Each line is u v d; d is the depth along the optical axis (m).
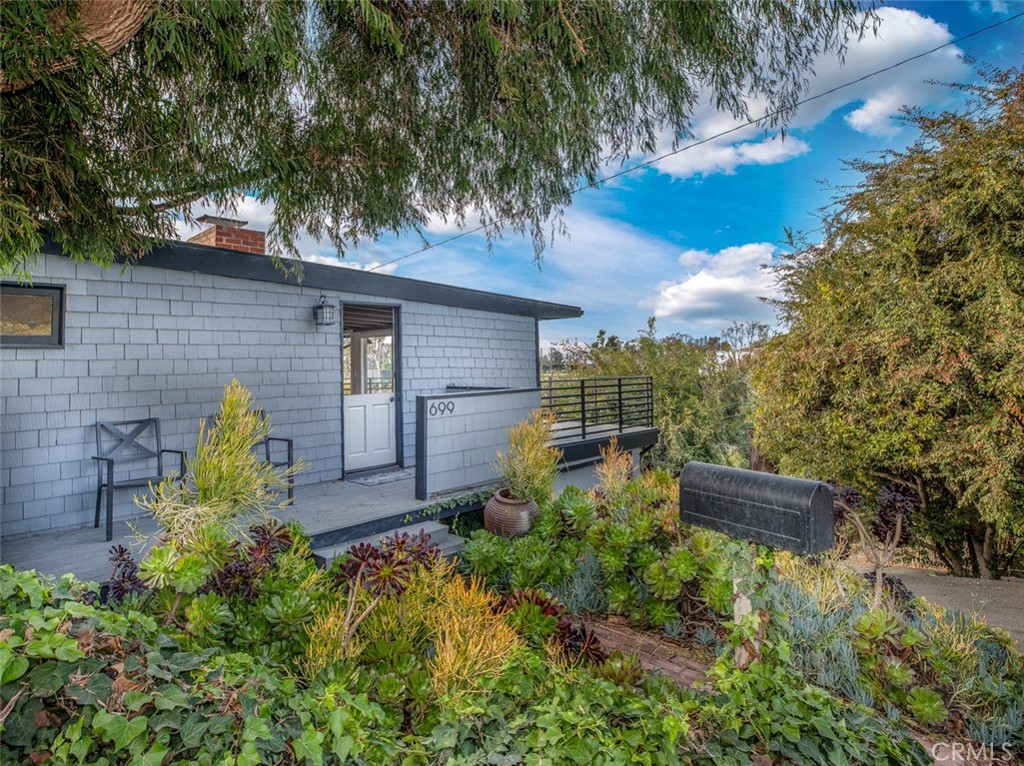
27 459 4.20
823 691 2.57
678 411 14.40
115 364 4.63
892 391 7.38
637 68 3.62
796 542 2.46
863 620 3.18
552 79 3.49
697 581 3.77
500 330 8.24
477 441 5.88
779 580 3.71
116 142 3.24
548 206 4.90
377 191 4.73
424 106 4.23
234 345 5.37
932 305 7.07
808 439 8.70
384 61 3.96
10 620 1.43
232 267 5.23
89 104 2.77
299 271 5.03
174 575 2.21
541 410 6.04
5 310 4.14
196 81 3.17
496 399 6.15
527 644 2.73
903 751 2.39
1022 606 5.61
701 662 3.31
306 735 1.61
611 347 17.69
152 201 3.66
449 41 3.82
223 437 3.18
